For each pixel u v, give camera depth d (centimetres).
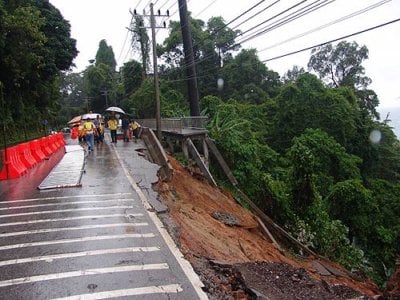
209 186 2117
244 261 951
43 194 1063
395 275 1116
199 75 5081
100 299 489
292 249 1950
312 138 3094
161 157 1831
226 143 2480
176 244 707
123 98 6244
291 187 2250
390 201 2994
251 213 2027
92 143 2061
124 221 821
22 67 2364
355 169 3064
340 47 5656
